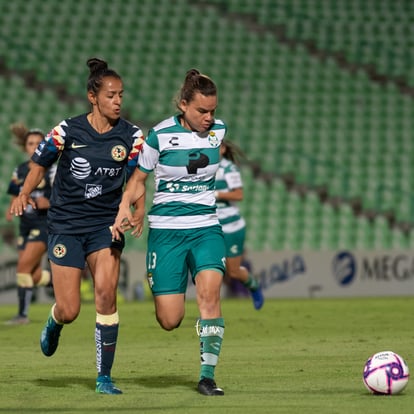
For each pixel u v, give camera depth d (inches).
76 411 731.4
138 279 2625.5
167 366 1072.2
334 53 3944.4
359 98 3759.8
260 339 1405.0
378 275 2829.7
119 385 899.4
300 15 4065.0
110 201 864.9
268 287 2728.8
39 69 3464.6
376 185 3410.4
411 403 756.6
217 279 847.7
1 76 3412.9
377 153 3535.9
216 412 719.1
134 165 864.9
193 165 859.4
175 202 867.4
